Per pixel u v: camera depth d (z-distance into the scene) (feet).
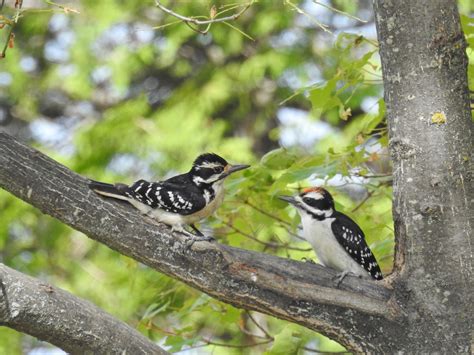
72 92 73.00
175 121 69.41
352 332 27.61
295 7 27.32
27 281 25.89
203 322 46.24
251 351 57.06
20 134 78.59
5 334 65.67
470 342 26.58
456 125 27.20
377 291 27.81
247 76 68.23
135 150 69.51
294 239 50.62
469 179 27.04
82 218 27.76
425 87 27.30
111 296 66.85
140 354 26.89
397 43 27.61
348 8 67.10
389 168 44.06
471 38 32.71
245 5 27.63
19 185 27.58
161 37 71.92
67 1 71.97
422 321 27.07
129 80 71.10
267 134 74.64
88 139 70.03
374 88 62.34
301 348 34.22
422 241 27.12
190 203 32.12
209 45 73.61
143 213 28.37
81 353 26.50
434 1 27.35
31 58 77.46
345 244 33.58
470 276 26.76
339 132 67.36
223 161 34.45
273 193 34.68
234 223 39.70
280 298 27.76
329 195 34.60
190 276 27.81
